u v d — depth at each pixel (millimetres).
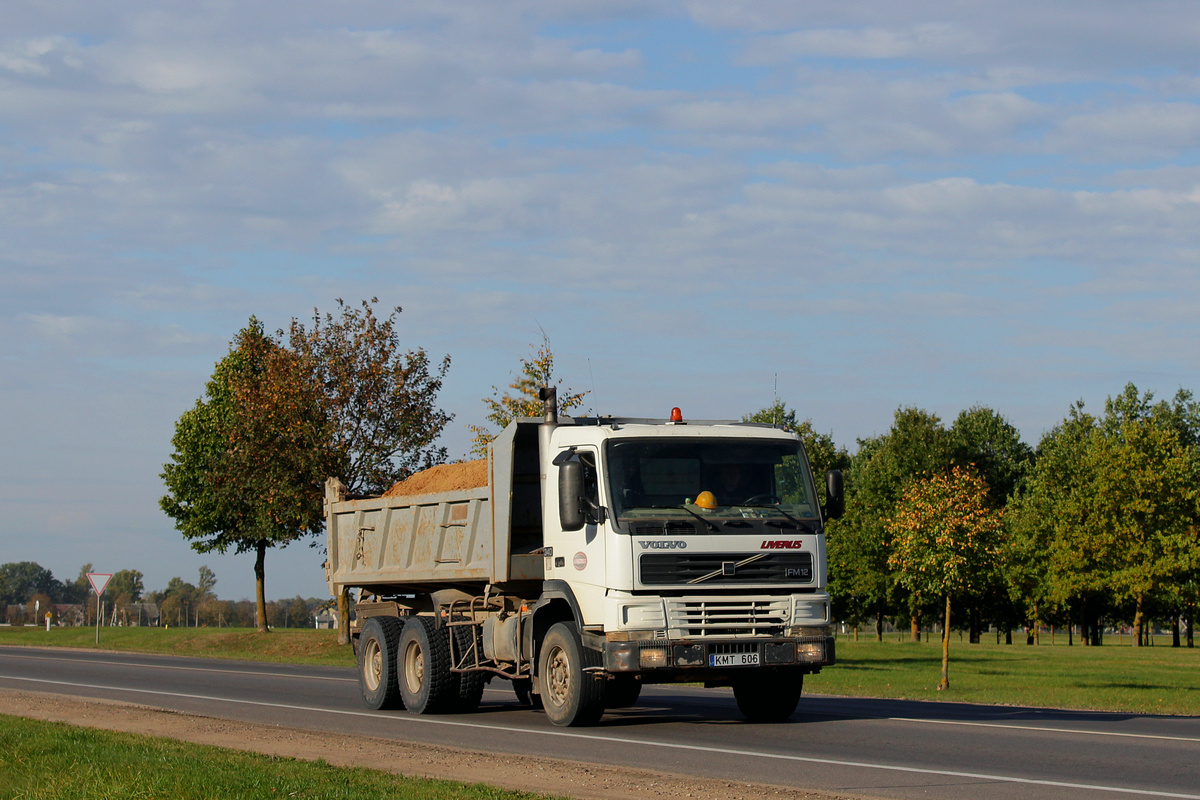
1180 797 9375
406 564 19062
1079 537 67875
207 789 9906
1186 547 65000
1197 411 99125
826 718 16578
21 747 12867
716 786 10102
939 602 73188
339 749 13125
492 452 16641
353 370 44219
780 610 14461
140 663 35125
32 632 62938
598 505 14469
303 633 49938
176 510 55562
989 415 96875
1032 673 34719
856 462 99750
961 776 10625
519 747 13148
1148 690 27516
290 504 43531
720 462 14867
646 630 13977
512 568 16156
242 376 46438
